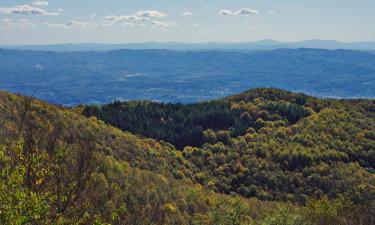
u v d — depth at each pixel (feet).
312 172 243.81
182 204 150.20
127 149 205.46
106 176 124.77
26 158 37.37
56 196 37.70
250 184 242.78
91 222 39.40
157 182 165.68
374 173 245.86
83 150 45.03
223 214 105.81
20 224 31.89
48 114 158.51
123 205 45.93
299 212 113.80
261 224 106.01
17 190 33.17
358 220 111.96
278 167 254.88
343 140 287.28
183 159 259.19
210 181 239.09
